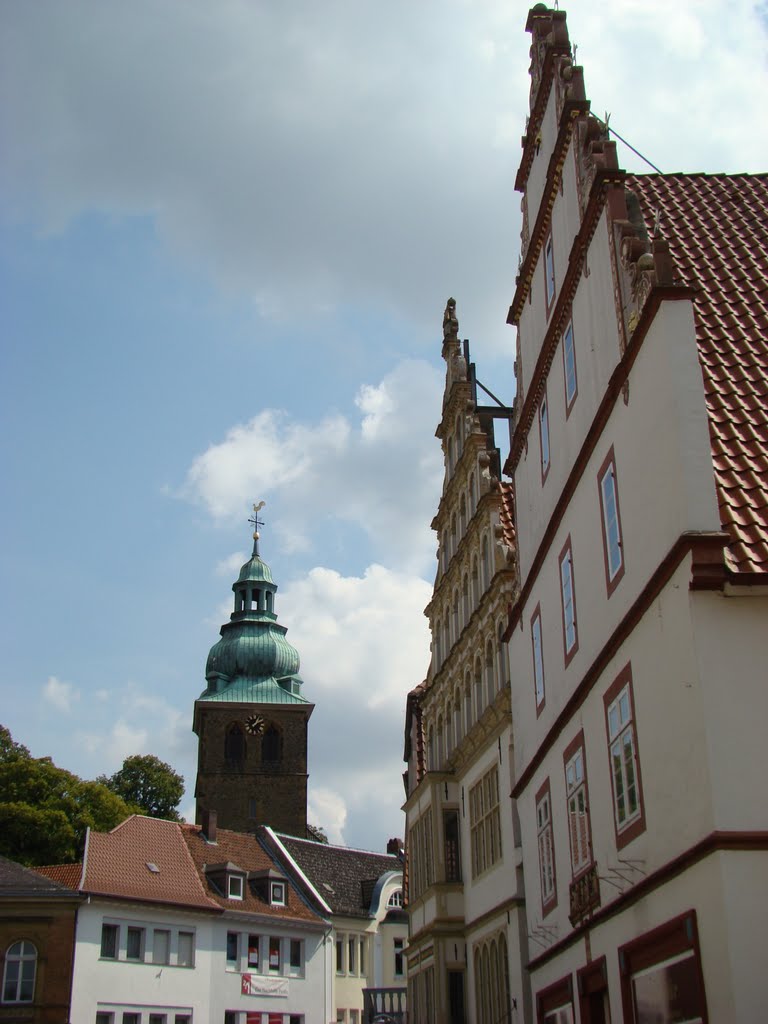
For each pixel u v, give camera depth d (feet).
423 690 155.12
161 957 196.95
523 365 96.07
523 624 92.68
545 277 87.86
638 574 58.75
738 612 50.14
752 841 46.88
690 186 80.12
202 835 237.45
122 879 197.77
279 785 419.33
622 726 61.46
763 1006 44.93
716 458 54.44
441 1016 124.67
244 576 470.80
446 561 143.74
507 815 109.19
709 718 48.78
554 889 79.82
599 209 69.56
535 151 93.61
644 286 58.70
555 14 89.25
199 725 444.55
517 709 94.94
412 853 146.72
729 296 65.51
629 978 59.52
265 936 219.41
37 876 187.93
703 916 48.32
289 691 443.73
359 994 254.27
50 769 274.36
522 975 102.12
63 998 179.22
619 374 61.62
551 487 82.89
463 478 135.44
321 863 270.46
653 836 55.36
